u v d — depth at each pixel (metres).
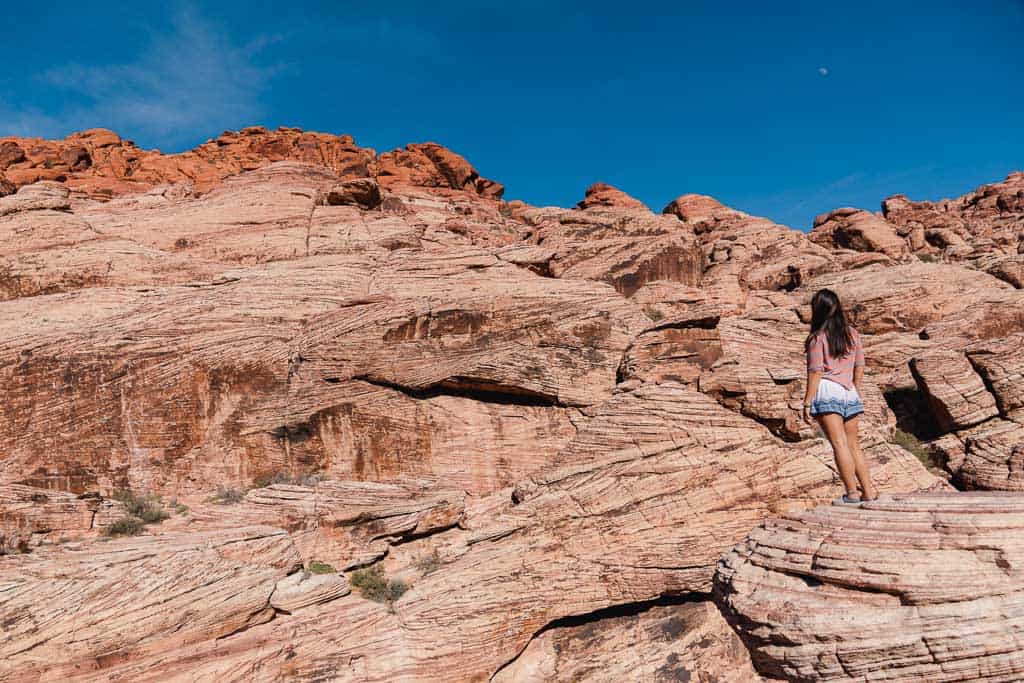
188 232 28.53
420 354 22.91
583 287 25.47
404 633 16.64
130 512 18.97
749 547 8.42
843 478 8.52
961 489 21.12
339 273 25.80
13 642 13.29
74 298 24.41
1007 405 22.36
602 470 19.72
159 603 14.59
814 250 37.72
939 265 32.38
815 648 6.95
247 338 22.84
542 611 18.17
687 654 18.50
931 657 6.60
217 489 21.25
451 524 20.31
